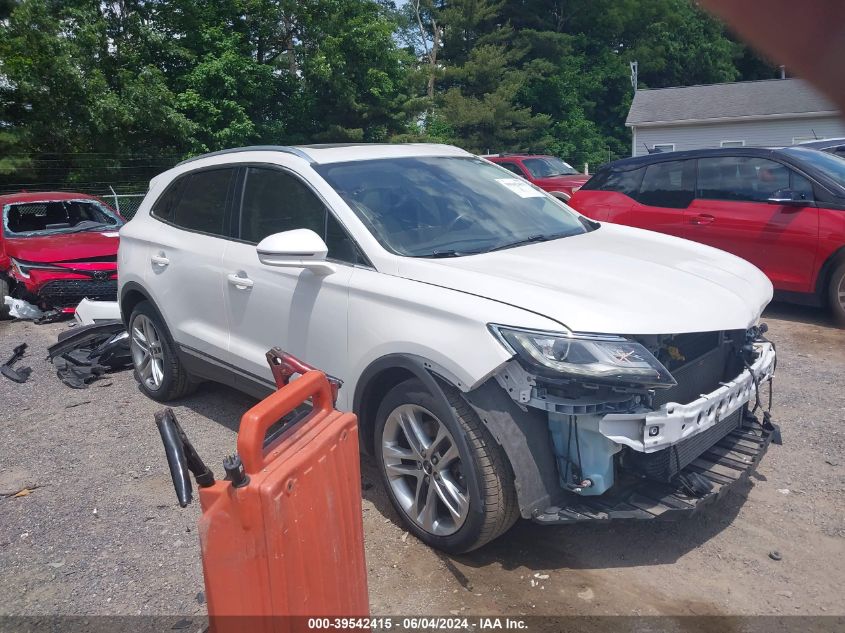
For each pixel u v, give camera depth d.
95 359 6.40
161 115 22.45
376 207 3.89
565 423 3.02
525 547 3.45
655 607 2.98
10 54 20.88
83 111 21.78
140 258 5.27
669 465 3.07
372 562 3.35
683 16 46.97
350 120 28.59
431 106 32.41
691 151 7.88
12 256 8.90
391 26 28.80
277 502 1.92
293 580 1.99
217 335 4.59
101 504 4.05
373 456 3.73
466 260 3.55
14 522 3.90
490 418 3.00
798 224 6.82
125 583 3.32
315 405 2.33
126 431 5.05
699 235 7.54
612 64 45.09
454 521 3.24
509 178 4.78
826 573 3.17
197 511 3.93
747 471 3.30
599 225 4.71
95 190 22.47
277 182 4.30
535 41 43.16
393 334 3.32
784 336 6.68
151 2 24.89
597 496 3.10
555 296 3.06
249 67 24.91
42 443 4.94
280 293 4.01
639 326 2.96
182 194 5.13
